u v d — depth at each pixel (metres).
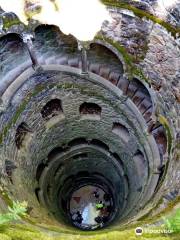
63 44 10.52
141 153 12.80
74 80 11.44
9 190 9.42
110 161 15.36
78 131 13.94
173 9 8.19
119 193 15.36
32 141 12.35
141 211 8.97
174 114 9.59
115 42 9.70
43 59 10.84
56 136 13.57
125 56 9.91
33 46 10.11
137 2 8.57
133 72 10.20
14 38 9.85
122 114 12.01
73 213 16.89
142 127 11.38
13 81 10.66
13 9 8.96
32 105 11.58
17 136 11.85
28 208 9.62
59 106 12.73
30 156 12.38
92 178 17.30
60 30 9.73
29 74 10.70
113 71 11.32
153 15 8.54
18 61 10.65
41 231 6.34
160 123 10.76
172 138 9.77
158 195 8.62
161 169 10.85
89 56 10.97
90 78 11.26
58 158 14.72
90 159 15.95
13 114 11.03
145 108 11.28
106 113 12.57
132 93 11.33
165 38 8.66
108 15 9.06
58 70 10.96
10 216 5.60
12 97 10.70
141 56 9.68
